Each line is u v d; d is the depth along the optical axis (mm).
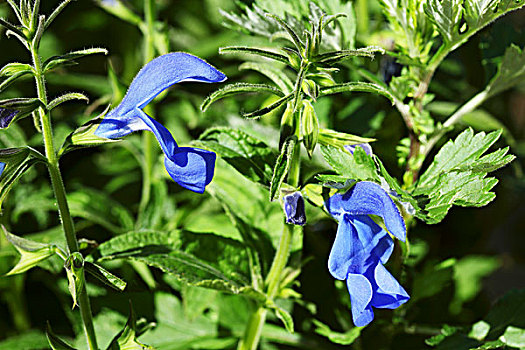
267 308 497
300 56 439
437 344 507
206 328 553
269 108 441
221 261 499
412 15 493
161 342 546
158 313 557
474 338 505
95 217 560
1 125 436
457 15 477
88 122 449
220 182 521
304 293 561
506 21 548
